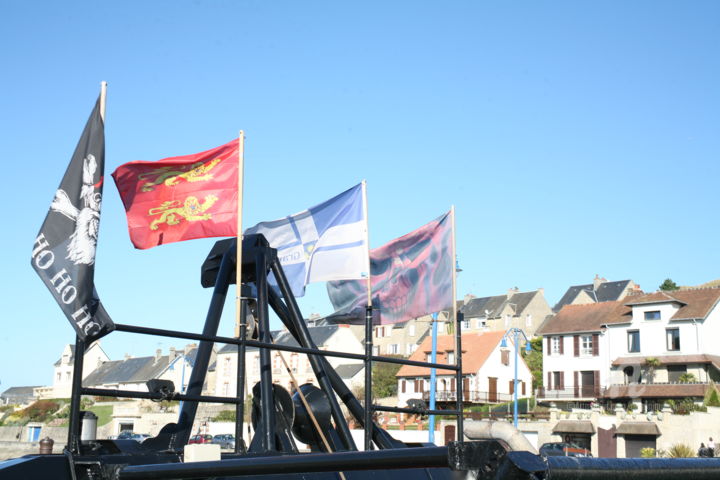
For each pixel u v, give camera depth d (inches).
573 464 81.4
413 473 259.3
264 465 118.8
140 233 298.4
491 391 2842.0
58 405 2393.0
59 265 219.9
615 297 4456.2
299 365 2677.2
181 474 135.0
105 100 235.5
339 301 452.1
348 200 401.7
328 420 302.2
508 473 79.0
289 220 415.5
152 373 3452.3
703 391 2278.5
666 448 1905.8
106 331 214.1
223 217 298.4
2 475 175.3
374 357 305.7
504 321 4249.5
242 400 253.6
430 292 428.5
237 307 277.0
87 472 189.6
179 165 300.0
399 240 445.4
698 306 2481.5
